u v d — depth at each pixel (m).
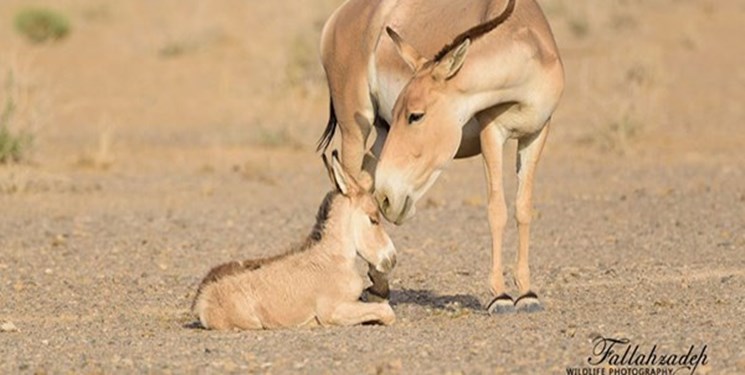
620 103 82.06
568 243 52.16
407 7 39.81
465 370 30.00
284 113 89.75
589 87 94.62
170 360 31.81
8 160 73.31
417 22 39.09
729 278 42.81
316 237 36.12
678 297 39.66
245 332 35.28
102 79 102.06
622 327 34.62
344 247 36.00
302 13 113.69
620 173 70.94
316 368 30.56
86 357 32.50
